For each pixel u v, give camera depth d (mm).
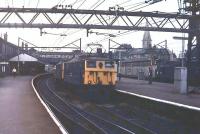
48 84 58094
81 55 36500
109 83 33094
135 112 26562
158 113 24484
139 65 62688
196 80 37250
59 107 28812
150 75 44625
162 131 19797
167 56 69438
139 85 41281
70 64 40062
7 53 82750
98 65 33031
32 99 24531
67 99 36062
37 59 85688
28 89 34875
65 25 34438
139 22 34938
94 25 34562
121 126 20984
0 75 66688
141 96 26938
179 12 33344
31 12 33562
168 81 48844
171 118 22641
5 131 12633
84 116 23641
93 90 32812
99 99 33000
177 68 30469
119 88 35656
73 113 25516
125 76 69250
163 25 35062
